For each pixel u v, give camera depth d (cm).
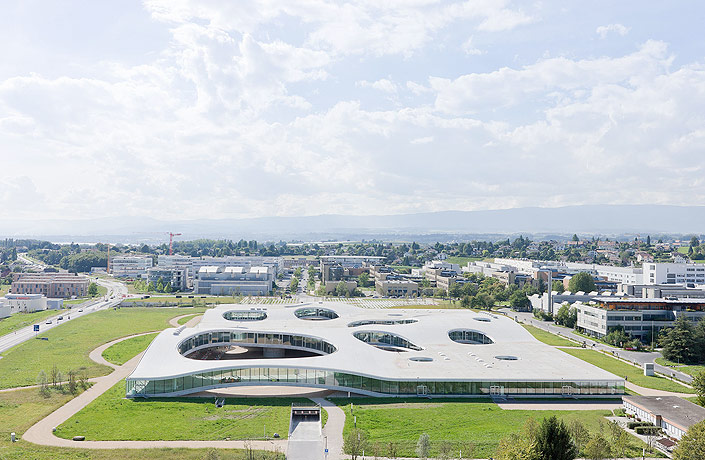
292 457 9119
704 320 18088
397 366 13500
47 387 13238
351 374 12812
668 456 9375
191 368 12888
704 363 17125
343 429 10475
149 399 12269
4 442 9681
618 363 16888
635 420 11150
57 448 9425
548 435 7925
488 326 17550
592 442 8838
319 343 15988
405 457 9231
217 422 10812
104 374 14588
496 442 9756
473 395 12738
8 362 15975
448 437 10038
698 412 10775
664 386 13988
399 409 11712
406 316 19275
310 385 12925
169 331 15850
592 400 12662
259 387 13262
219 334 16688
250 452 9144
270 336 16575
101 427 10462
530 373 13112
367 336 16838
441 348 15488
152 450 9362
